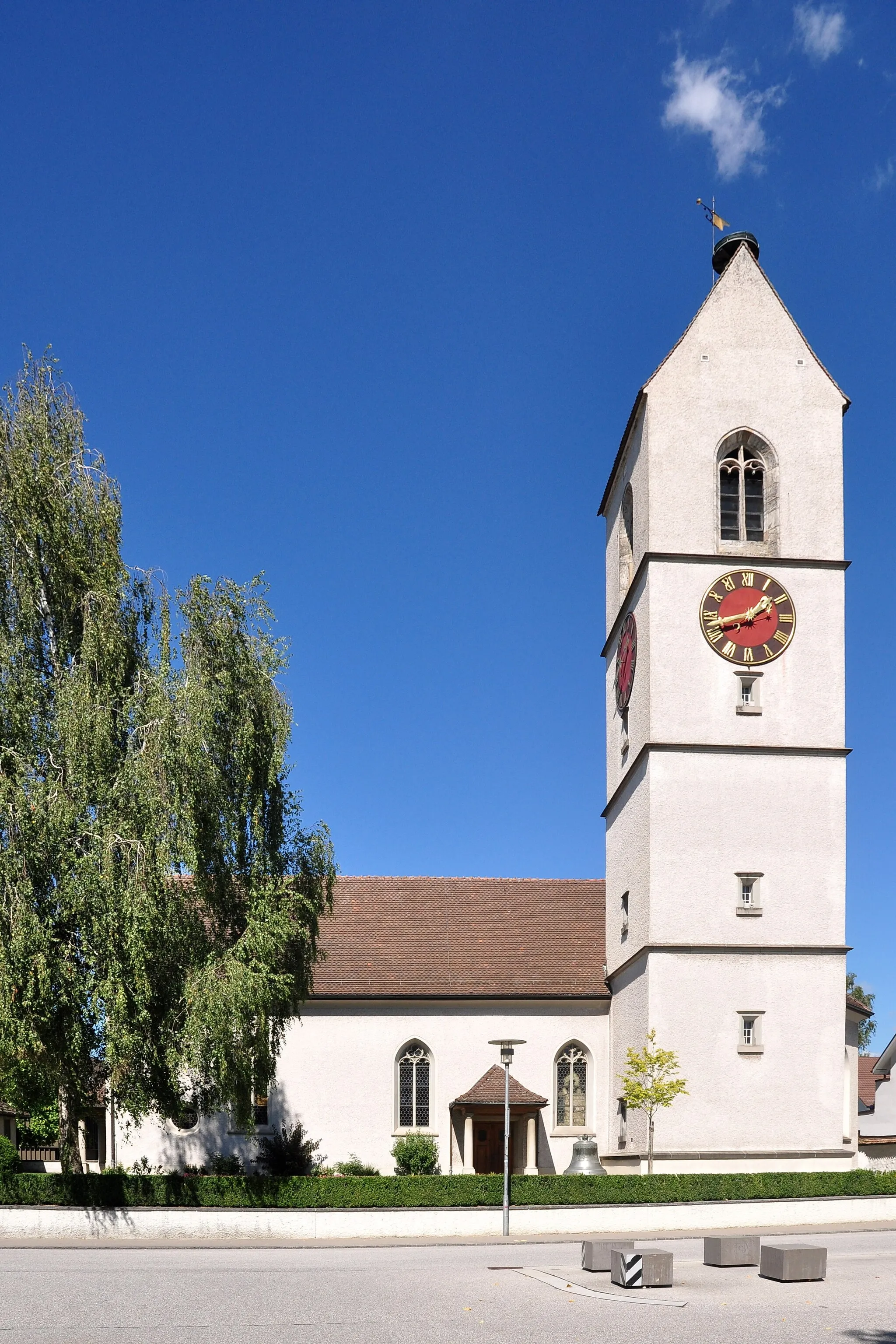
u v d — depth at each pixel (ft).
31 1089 120.67
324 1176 130.21
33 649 124.88
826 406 154.71
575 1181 129.49
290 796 133.28
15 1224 121.29
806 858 145.48
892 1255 106.63
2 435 127.24
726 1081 139.95
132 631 129.70
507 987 170.71
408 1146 162.71
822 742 147.95
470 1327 73.67
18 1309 80.38
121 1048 111.65
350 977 170.50
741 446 154.51
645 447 153.38
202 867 123.95
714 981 142.10
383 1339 70.13
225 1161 161.68
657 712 147.23
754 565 150.51
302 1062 167.73
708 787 146.00
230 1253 111.65
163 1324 74.69
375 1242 119.03
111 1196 123.54
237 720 129.18
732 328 155.84
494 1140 169.37
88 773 117.70
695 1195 130.82
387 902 184.34
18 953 109.70
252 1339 70.18
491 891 188.03
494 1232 125.08
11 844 113.39
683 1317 77.30
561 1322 75.61
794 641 149.69
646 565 150.61
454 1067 168.96
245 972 116.98
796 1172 134.31
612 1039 166.91
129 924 113.70
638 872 150.10
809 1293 86.43
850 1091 163.53
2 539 124.77
